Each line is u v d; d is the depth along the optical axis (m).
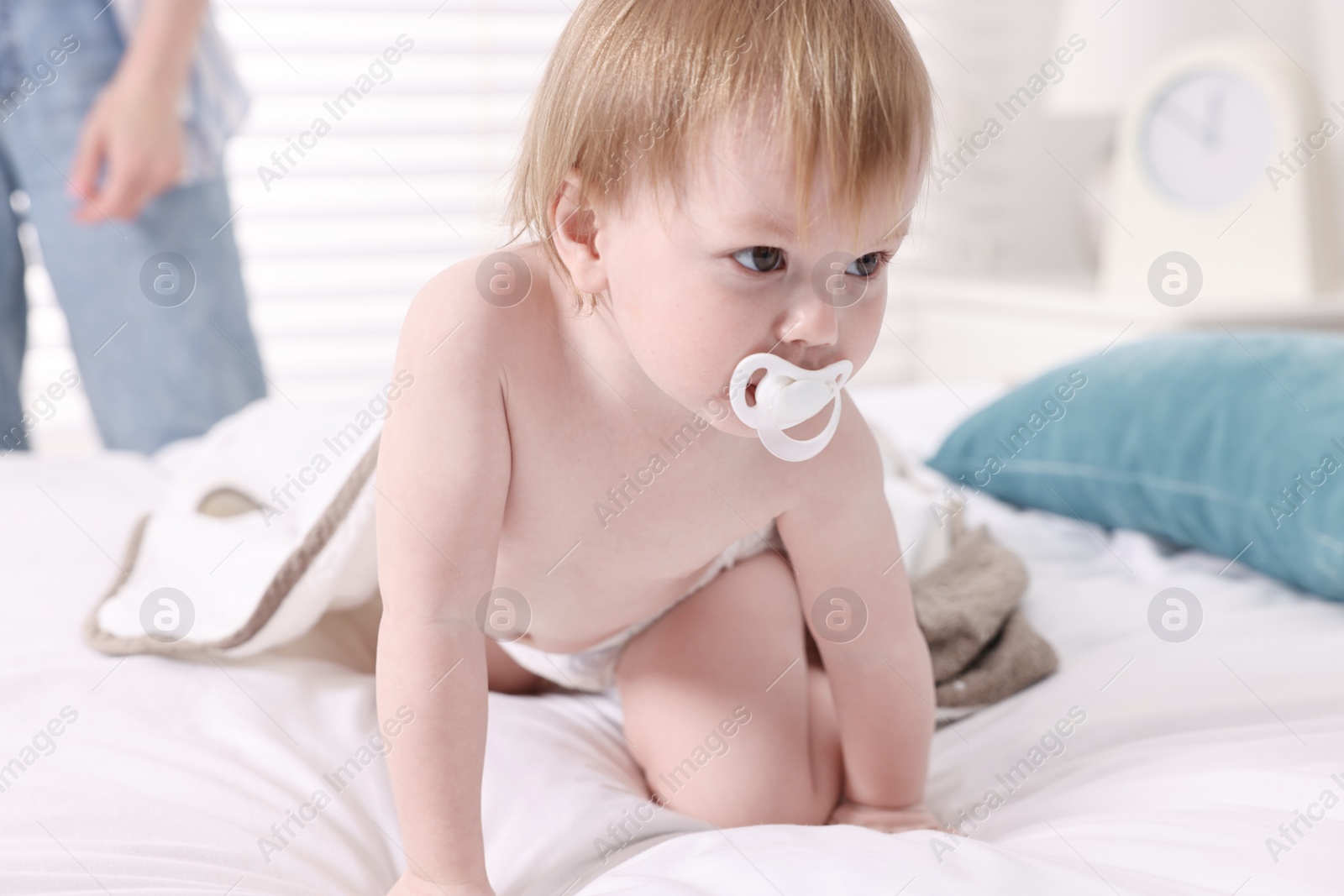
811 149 0.54
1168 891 0.53
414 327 0.67
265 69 2.46
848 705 0.76
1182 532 1.15
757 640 0.81
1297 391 1.11
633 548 0.74
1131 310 2.12
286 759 0.72
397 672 0.62
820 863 0.55
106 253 1.72
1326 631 0.95
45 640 0.90
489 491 0.65
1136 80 2.40
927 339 2.77
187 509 0.98
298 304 2.55
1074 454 1.23
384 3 2.52
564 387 0.68
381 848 0.67
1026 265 3.01
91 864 0.58
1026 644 0.89
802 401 0.57
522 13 2.59
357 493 0.84
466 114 2.62
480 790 0.62
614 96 0.60
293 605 0.84
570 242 0.64
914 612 0.78
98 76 1.67
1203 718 0.78
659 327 0.59
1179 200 2.35
